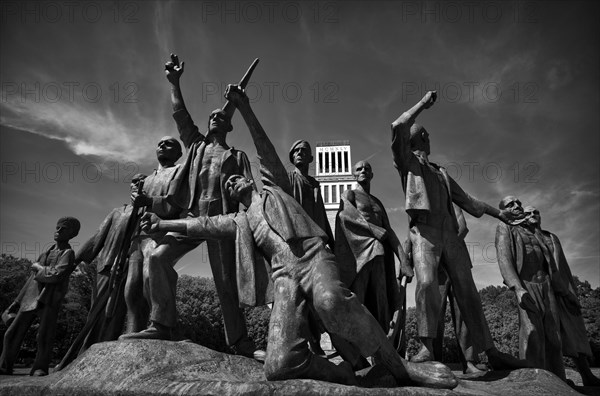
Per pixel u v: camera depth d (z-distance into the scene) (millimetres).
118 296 8109
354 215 8039
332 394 4953
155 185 8633
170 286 7434
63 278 9109
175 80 9281
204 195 8164
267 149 7133
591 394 7746
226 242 7645
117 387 5652
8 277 29938
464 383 6324
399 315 7707
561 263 9016
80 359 6395
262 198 6758
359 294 7742
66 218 9711
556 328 8281
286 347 5543
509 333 38750
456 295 7336
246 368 6430
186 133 9125
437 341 8156
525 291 7848
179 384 5441
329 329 5680
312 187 8539
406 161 7523
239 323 7602
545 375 6520
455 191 7945
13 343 9148
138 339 6695
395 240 7980
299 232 6121
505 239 8422
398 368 5738
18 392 6316
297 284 5922
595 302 39688
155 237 7695
